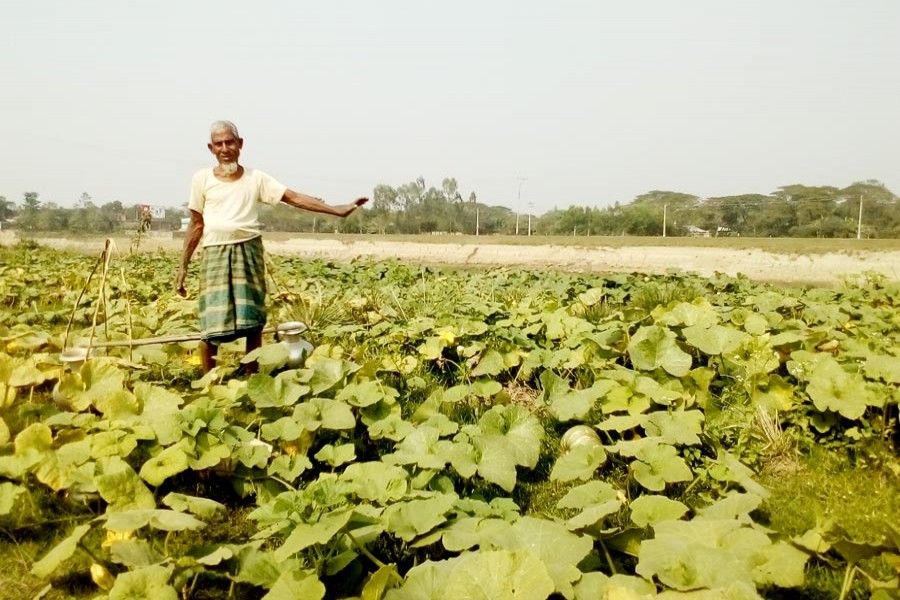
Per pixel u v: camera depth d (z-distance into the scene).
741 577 2.05
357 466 3.08
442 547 2.71
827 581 2.50
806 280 24.64
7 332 5.88
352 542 2.56
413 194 102.69
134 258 14.97
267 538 2.81
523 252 39.97
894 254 28.42
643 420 3.72
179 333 6.21
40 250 22.98
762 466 3.69
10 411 4.22
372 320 7.60
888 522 2.98
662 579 2.10
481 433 3.53
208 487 3.32
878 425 3.69
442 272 14.54
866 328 6.68
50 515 3.00
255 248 4.91
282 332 5.11
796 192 89.38
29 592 2.50
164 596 2.16
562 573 2.18
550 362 5.01
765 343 4.69
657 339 4.61
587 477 3.14
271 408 3.94
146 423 3.53
